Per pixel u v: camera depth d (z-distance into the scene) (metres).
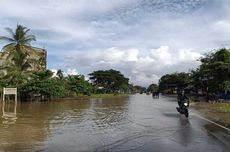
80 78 59.47
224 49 38.88
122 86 112.12
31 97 39.28
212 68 36.53
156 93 59.84
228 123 15.37
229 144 9.67
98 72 104.31
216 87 37.75
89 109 25.81
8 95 36.94
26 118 17.91
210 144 9.67
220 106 27.97
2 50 41.38
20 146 9.34
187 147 9.22
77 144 9.72
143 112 22.56
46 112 22.34
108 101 42.78
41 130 12.89
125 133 12.03
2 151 8.61
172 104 34.06
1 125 14.55
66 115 19.97
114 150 8.84
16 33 41.69
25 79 38.62
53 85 39.50
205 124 14.94
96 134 11.78
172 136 11.25
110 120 16.89
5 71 40.84
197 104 31.88
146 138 10.83
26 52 41.78
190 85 54.12
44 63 51.53
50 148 9.07
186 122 15.83
